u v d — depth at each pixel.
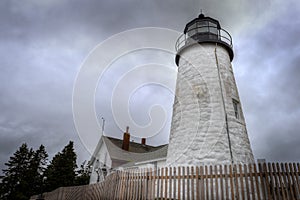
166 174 5.56
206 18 10.28
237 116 8.27
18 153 27.62
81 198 9.48
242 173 4.91
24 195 24.73
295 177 4.88
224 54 9.34
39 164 29.98
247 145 7.73
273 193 4.59
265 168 4.79
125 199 6.13
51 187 23.48
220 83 8.30
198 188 5.12
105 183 7.43
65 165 24.89
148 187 5.70
